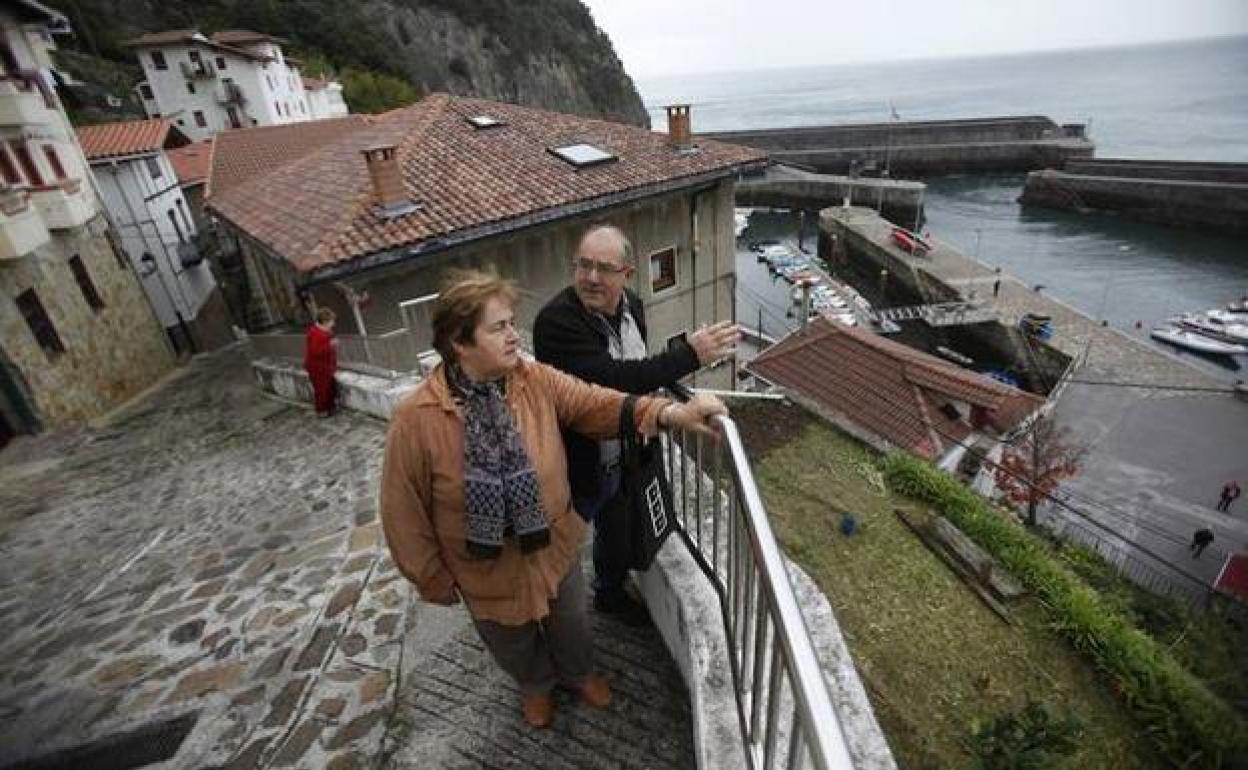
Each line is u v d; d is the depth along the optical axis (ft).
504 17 306.55
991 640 24.32
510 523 6.20
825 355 55.31
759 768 5.71
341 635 11.28
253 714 9.78
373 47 236.63
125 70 160.86
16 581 17.44
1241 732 20.39
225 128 154.30
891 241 139.13
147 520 19.90
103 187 66.08
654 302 46.91
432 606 11.48
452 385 6.05
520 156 40.98
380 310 33.19
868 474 35.65
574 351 7.75
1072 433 73.31
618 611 9.81
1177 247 143.64
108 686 11.14
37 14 44.93
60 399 39.37
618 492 8.32
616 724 8.36
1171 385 79.66
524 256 38.01
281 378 34.24
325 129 77.30
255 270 58.75
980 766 17.02
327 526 16.11
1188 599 45.91
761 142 232.53
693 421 6.27
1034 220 171.32
